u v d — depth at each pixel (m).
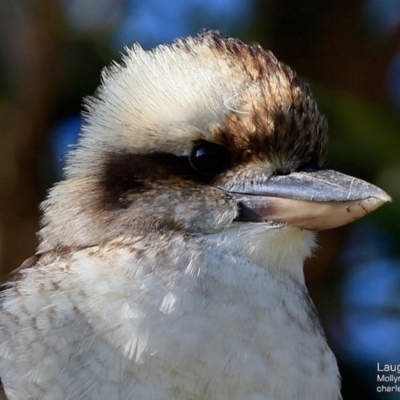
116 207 3.25
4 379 3.20
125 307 3.21
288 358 3.22
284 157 3.25
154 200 3.24
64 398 3.20
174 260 3.23
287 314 3.23
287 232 3.25
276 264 3.25
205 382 3.21
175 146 3.25
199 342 3.21
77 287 3.21
